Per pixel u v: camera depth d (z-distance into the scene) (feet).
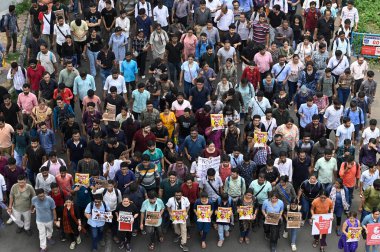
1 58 136.36
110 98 112.16
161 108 117.91
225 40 129.90
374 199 97.50
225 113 109.09
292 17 145.38
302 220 102.27
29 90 113.60
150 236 97.96
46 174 96.84
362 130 117.91
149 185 98.63
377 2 175.52
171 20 145.48
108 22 138.31
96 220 94.53
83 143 104.12
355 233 94.02
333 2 155.94
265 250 99.14
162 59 127.75
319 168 101.45
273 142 104.73
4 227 102.63
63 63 132.46
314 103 115.24
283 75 123.54
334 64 127.03
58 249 98.58
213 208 99.45
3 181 98.27
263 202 96.73
